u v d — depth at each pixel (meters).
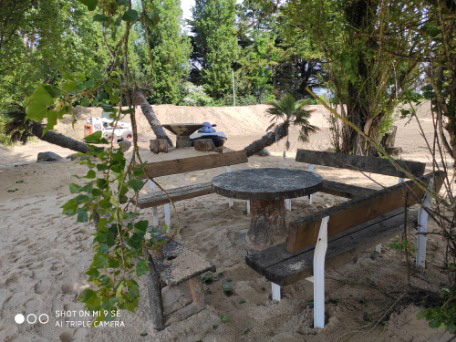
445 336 2.00
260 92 37.00
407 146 11.27
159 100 31.42
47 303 2.87
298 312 2.56
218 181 3.54
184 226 4.44
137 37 26.48
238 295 2.85
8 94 9.75
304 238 2.10
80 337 2.44
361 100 6.59
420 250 3.02
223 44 34.78
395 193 2.59
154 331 2.45
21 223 5.03
